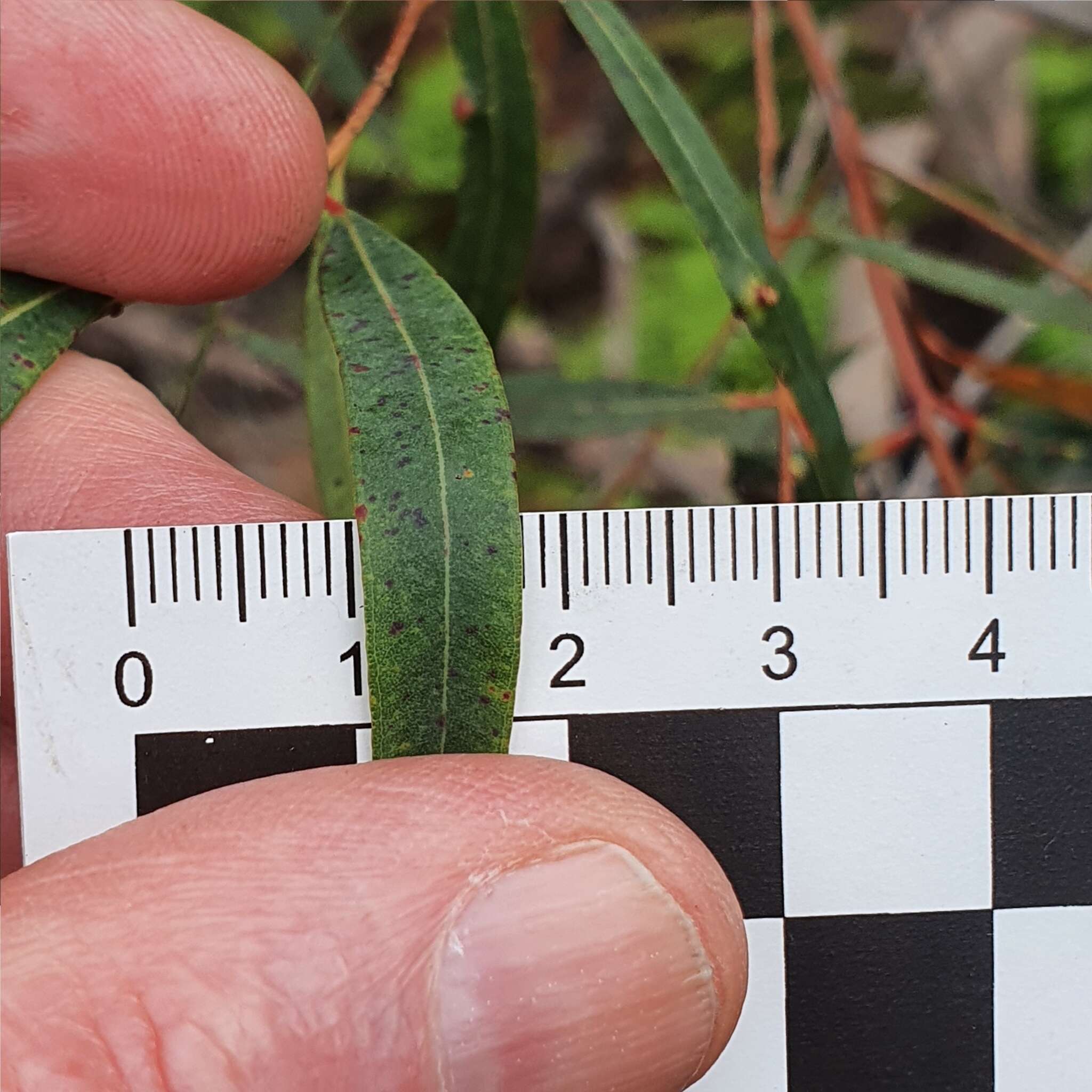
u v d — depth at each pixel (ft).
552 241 0.78
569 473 0.78
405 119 0.76
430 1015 0.62
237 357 0.78
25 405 0.70
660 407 0.71
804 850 0.66
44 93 0.67
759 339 0.66
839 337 0.77
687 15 0.76
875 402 0.77
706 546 0.65
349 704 0.65
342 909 0.63
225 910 0.63
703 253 0.77
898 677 0.66
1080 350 0.74
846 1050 0.66
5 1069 0.62
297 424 0.79
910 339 0.74
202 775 0.65
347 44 0.76
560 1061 0.63
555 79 0.78
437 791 0.63
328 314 0.64
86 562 0.65
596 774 0.64
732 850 0.66
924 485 0.76
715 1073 0.66
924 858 0.66
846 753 0.66
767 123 0.70
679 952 0.63
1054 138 0.77
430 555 0.63
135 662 0.65
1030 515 0.66
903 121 0.77
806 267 0.75
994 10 0.76
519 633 0.63
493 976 0.62
